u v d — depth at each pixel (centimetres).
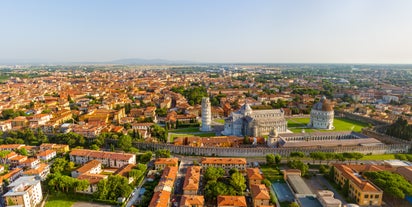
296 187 18338
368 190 16912
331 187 19675
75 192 19050
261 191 16950
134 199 18038
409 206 17012
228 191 17512
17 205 15975
